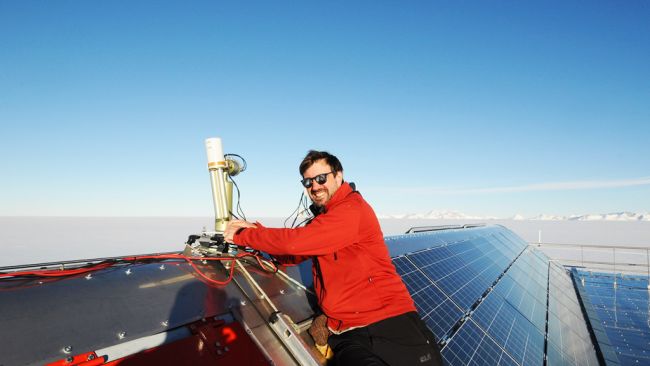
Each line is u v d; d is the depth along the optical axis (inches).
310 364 110.3
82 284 111.6
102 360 84.4
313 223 111.0
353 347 105.2
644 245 2039.9
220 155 151.6
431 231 442.9
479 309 250.8
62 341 86.6
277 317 121.7
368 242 120.6
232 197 158.4
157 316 105.3
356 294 113.1
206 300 120.6
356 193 125.5
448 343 182.7
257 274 153.3
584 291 593.0
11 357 78.1
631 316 488.7
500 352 211.5
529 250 669.9
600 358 344.8
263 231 117.0
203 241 154.0
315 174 128.3
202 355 97.9
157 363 89.8
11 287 102.0
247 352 106.3
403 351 106.5
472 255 397.7
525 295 370.6
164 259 144.3
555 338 307.0
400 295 117.7
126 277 121.8
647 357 366.9
